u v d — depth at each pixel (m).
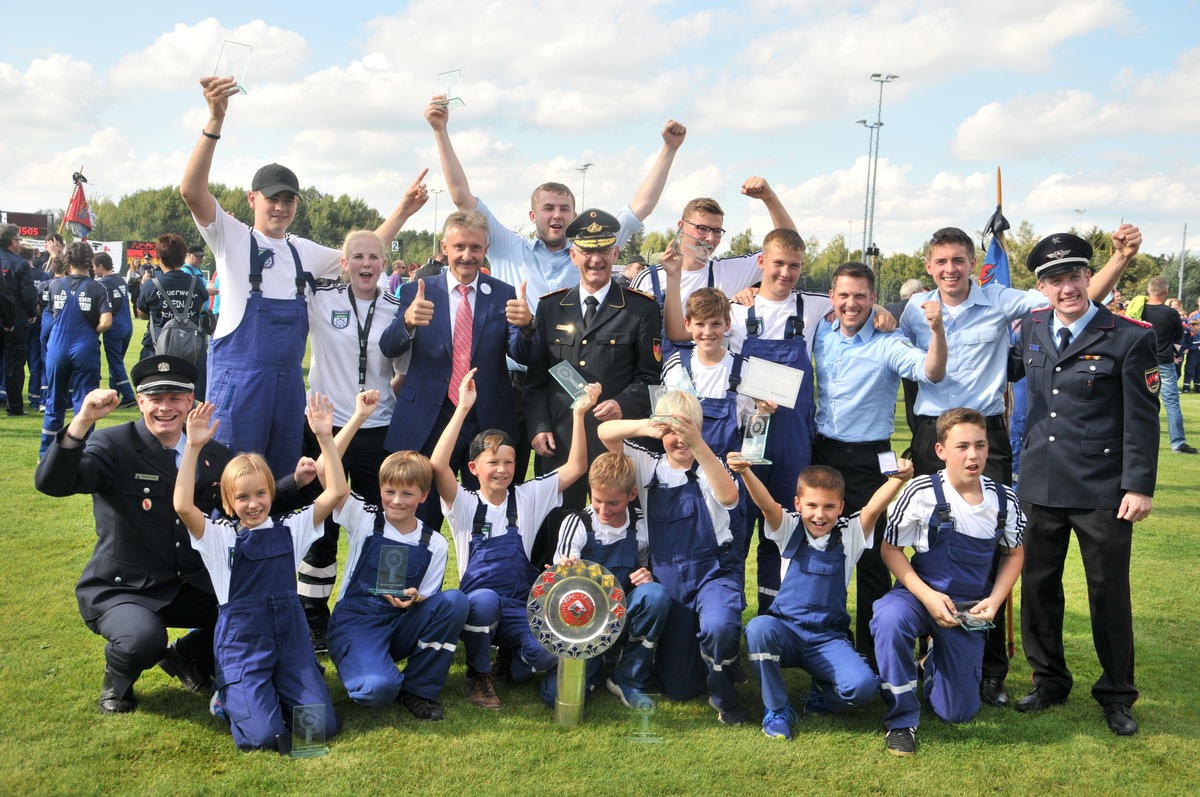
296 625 4.27
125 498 4.37
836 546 4.60
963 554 4.58
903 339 5.14
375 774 3.80
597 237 5.35
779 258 5.27
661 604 4.59
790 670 5.36
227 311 5.21
